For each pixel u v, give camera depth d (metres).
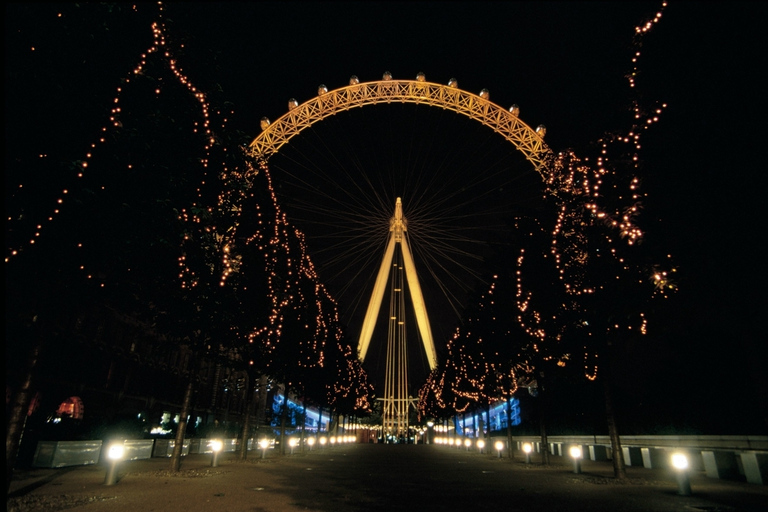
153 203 10.58
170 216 11.27
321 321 33.78
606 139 10.59
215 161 12.90
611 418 17.16
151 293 15.80
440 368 63.19
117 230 10.29
